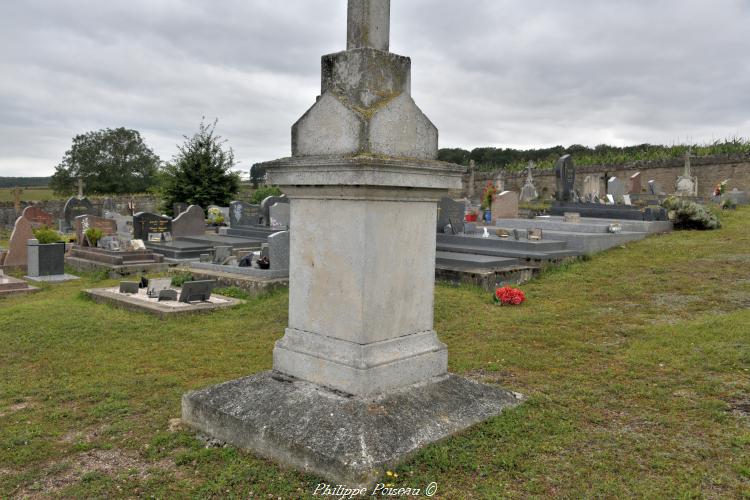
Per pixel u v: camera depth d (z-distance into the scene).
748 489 3.79
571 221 18.56
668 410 5.22
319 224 4.85
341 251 4.68
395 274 4.81
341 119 4.69
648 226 16.98
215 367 7.29
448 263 13.28
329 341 4.78
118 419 5.52
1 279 14.41
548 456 4.30
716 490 3.80
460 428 4.57
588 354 7.25
